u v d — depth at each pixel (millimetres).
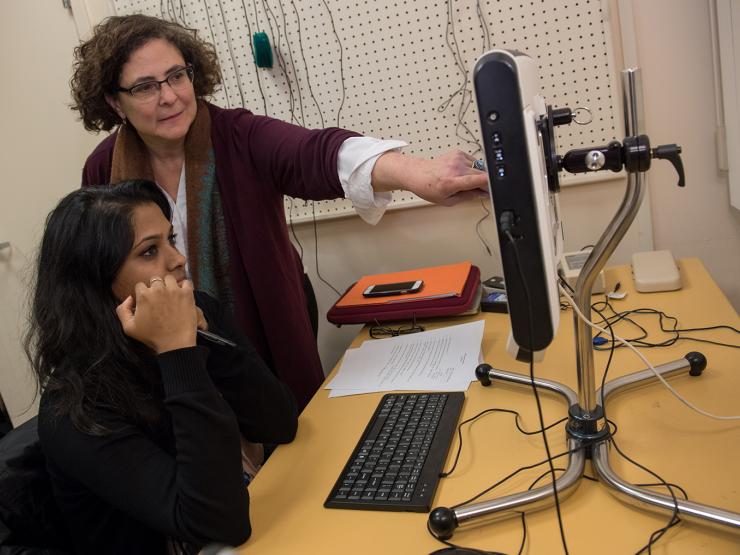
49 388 958
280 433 1097
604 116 1708
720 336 1158
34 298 1024
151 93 1299
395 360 1315
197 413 890
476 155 1826
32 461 970
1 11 2080
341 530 821
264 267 1438
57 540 982
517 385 1101
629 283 1516
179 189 1458
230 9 1866
